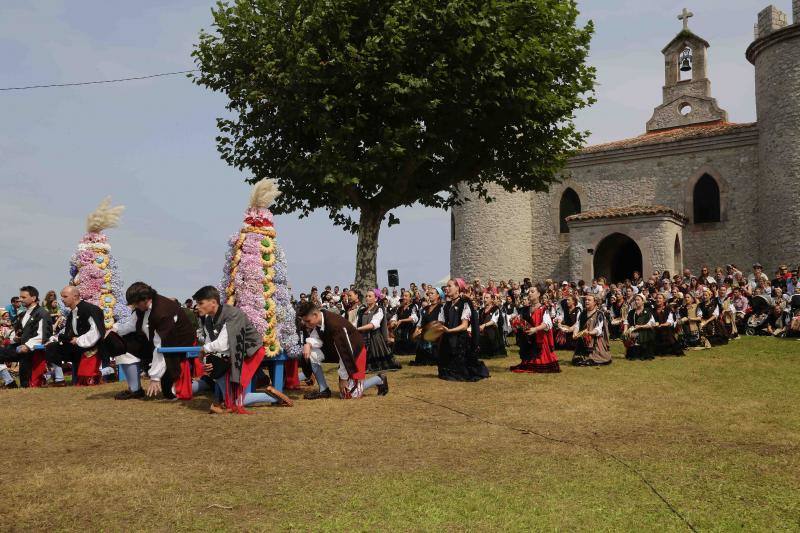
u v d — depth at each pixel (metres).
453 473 5.18
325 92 14.80
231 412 7.91
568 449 6.00
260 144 16.72
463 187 33.91
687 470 5.30
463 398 9.08
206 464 5.41
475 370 11.42
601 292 23.30
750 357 14.41
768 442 6.32
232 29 15.94
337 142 14.80
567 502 4.50
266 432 6.72
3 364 11.20
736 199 28.95
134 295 8.99
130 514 4.20
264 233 9.32
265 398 8.26
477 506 4.39
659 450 5.98
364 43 15.24
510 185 18.45
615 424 7.20
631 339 15.02
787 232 26.56
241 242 9.20
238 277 9.10
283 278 9.45
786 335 17.97
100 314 10.91
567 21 17.09
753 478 5.10
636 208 29.47
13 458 5.61
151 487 4.76
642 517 4.22
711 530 4.02
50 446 6.07
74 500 4.46
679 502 4.53
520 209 33.59
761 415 7.74
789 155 26.61
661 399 8.96
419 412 7.94
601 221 29.38
